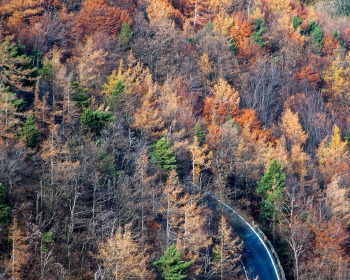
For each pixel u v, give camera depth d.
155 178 96.56
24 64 116.94
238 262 89.88
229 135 121.00
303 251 95.56
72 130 100.50
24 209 79.12
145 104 116.12
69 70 129.62
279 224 100.88
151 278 74.88
